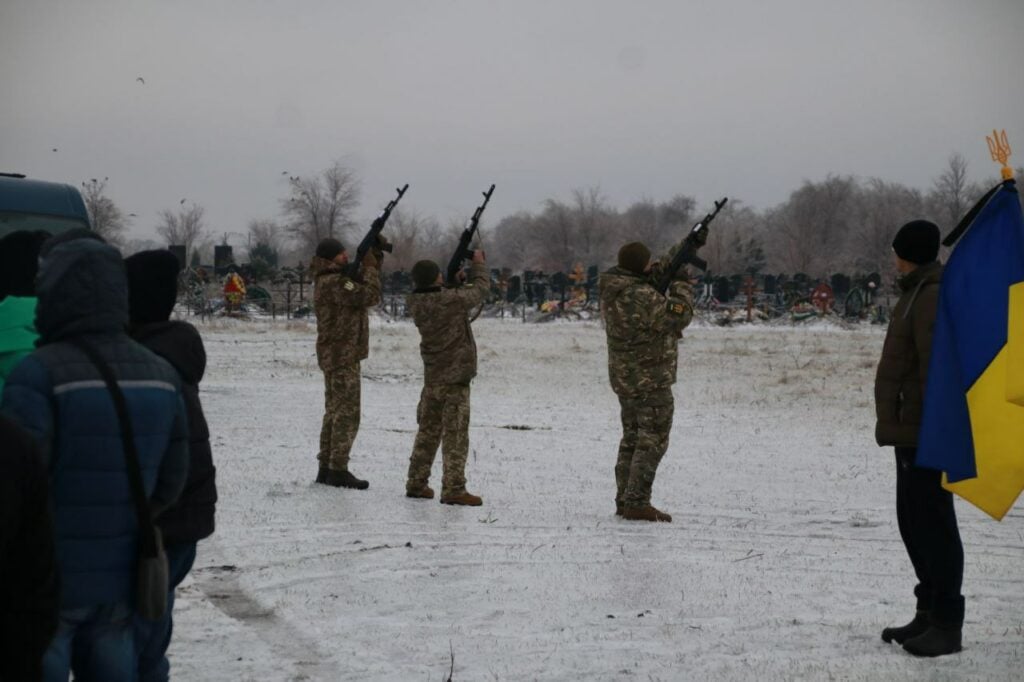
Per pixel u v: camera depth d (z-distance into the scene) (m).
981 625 6.98
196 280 48.06
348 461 11.95
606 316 9.95
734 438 15.93
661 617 7.05
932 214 92.44
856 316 46.69
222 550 8.47
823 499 11.26
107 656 4.25
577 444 15.01
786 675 5.97
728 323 45.19
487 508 10.35
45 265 4.28
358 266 10.87
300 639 6.52
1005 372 6.20
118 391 4.17
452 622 6.91
